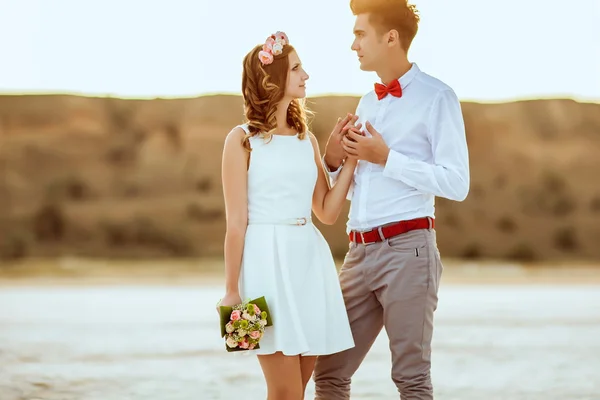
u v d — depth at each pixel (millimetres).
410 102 5766
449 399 8508
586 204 67438
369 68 5891
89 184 67438
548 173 68938
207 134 70875
